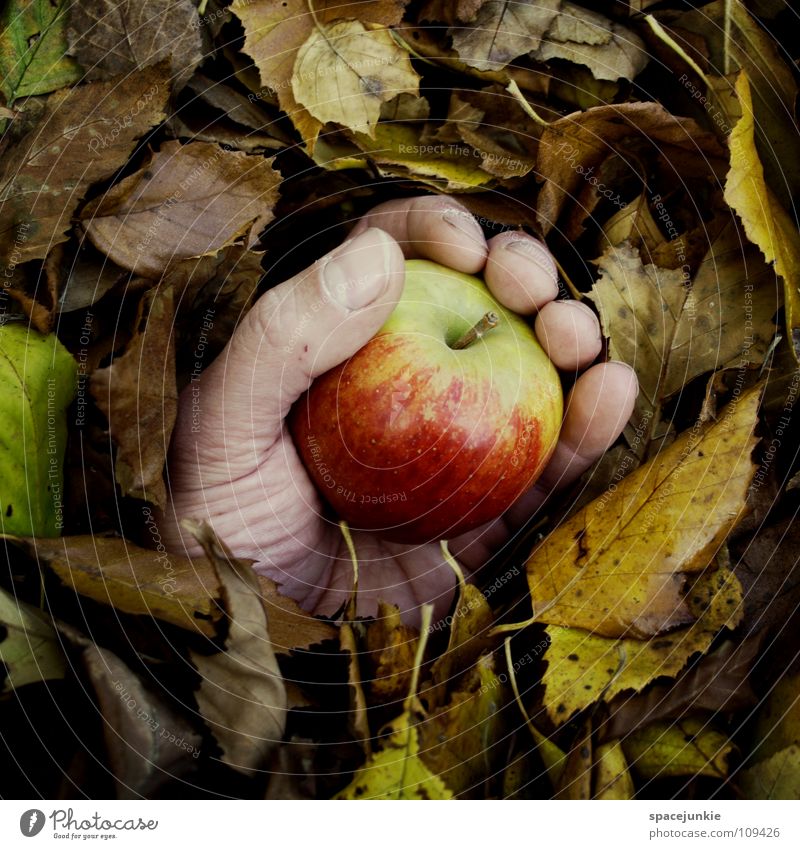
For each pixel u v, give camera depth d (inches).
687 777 9.0
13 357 8.9
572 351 10.1
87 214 9.2
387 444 9.2
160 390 8.9
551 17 10.4
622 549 9.5
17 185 9.2
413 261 10.3
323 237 11.1
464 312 10.0
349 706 8.6
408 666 9.0
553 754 8.9
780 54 10.6
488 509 9.7
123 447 8.8
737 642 9.5
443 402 9.1
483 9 10.3
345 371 9.4
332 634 8.9
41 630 8.5
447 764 8.5
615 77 10.4
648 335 10.5
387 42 9.9
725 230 10.6
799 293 10.2
